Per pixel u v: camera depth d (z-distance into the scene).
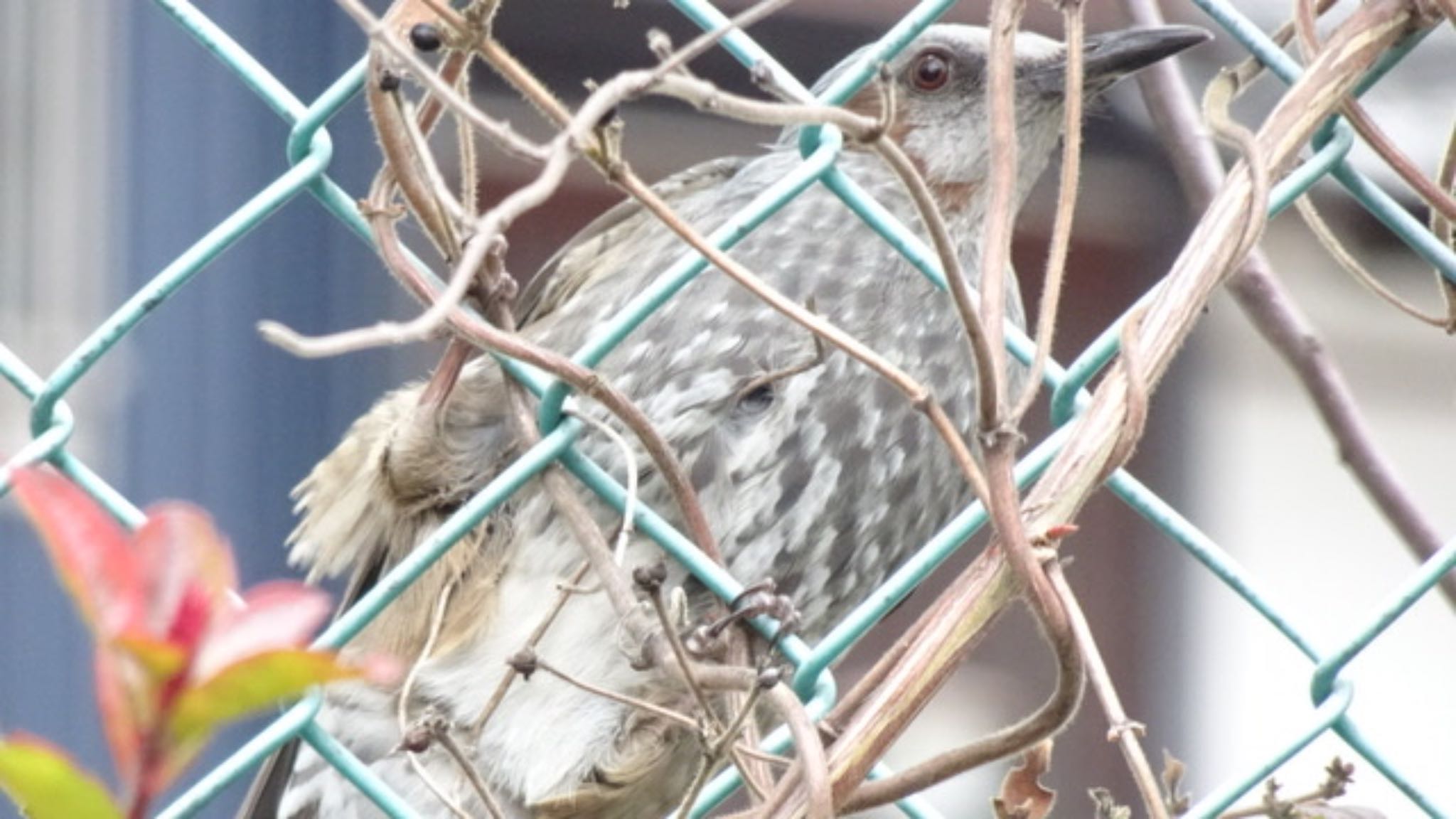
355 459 6.61
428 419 6.11
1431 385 13.39
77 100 9.71
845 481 6.87
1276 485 13.77
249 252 9.65
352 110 9.22
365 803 6.85
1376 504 5.83
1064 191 4.88
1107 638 13.27
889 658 4.80
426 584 6.45
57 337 9.78
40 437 4.84
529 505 6.42
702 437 6.64
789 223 7.11
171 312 9.65
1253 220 4.97
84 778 2.79
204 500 9.57
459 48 4.64
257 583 9.51
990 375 4.54
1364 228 10.57
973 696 12.22
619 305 6.89
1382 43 5.11
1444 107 9.44
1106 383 4.86
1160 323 4.91
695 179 7.58
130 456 9.55
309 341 3.65
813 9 11.27
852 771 4.65
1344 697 5.04
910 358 7.04
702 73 11.52
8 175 9.62
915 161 8.02
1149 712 13.22
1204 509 13.65
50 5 9.84
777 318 6.73
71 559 2.81
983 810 11.89
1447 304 5.30
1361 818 5.21
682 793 6.70
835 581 7.02
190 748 2.79
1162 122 6.47
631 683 6.44
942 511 7.28
